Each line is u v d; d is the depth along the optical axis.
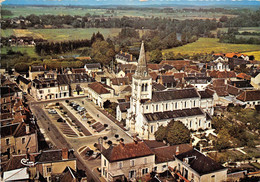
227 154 122.38
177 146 116.50
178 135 130.00
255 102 186.62
